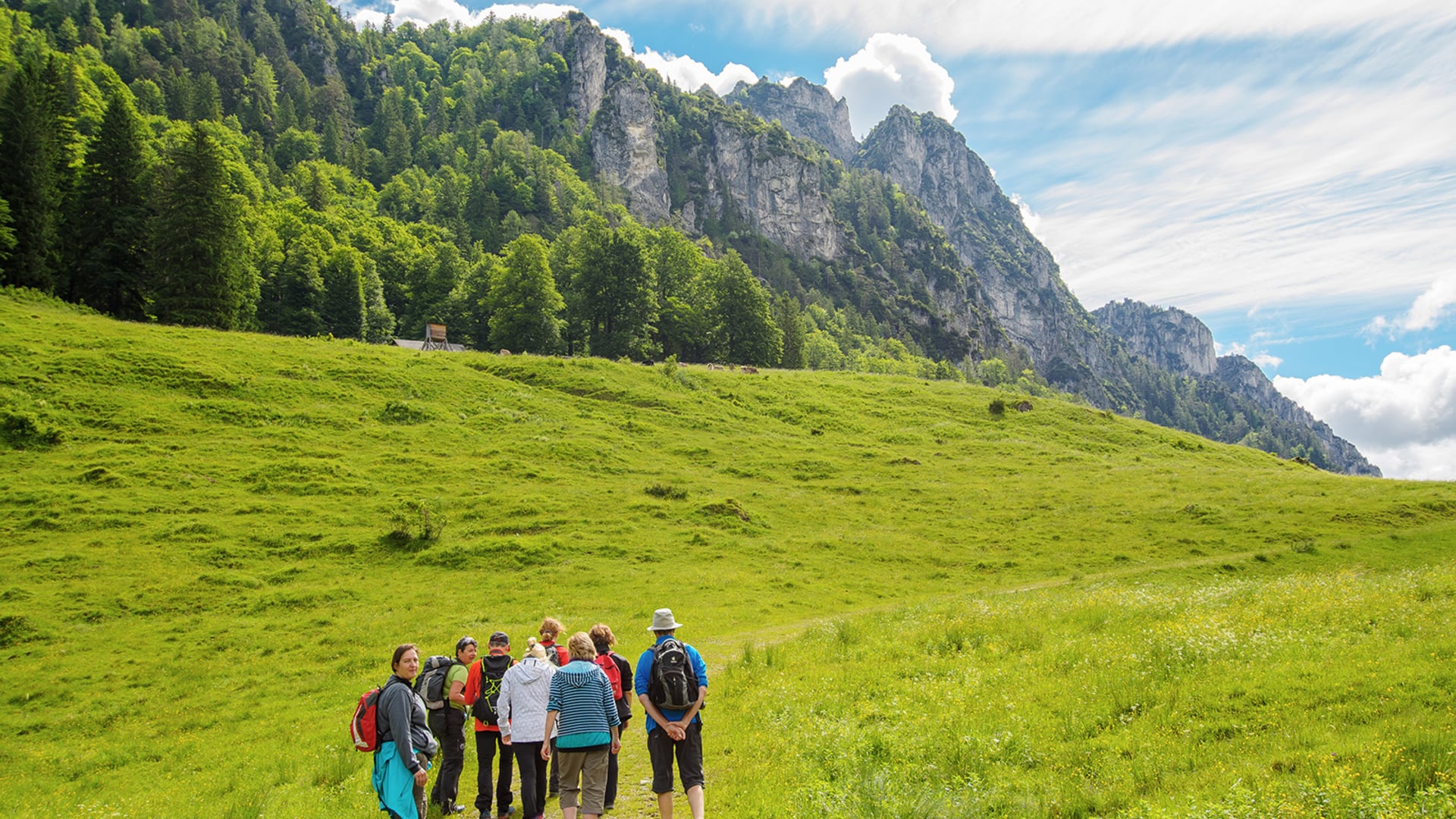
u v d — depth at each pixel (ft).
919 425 260.42
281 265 372.58
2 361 172.35
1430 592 60.95
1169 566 133.80
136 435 161.48
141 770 59.06
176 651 95.35
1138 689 41.22
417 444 182.29
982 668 52.08
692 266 514.27
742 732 44.42
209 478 150.00
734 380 283.59
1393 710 33.22
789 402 269.03
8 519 127.24
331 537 134.21
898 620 83.35
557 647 41.63
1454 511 159.63
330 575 123.13
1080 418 277.85
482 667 38.06
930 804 28.43
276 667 90.02
